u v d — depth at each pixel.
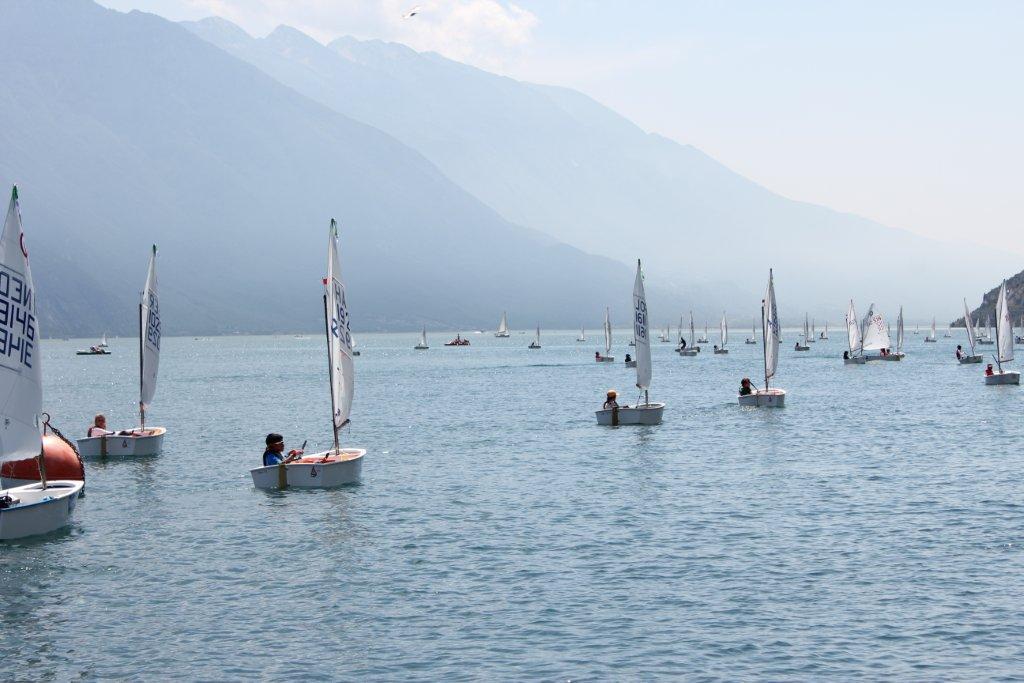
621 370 168.88
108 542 34.25
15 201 33.19
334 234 46.06
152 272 58.50
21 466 40.06
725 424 71.56
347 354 47.31
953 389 106.50
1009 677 21.06
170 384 142.38
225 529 36.19
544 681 21.38
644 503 40.38
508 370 174.62
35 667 22.47
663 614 25.55
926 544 32.31
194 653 23.22
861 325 184.25
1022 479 44.62
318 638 24.12
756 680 21.22
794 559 30.67
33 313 33.88
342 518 37.97
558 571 29.78
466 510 39.31
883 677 21.22
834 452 55.47
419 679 21.56
